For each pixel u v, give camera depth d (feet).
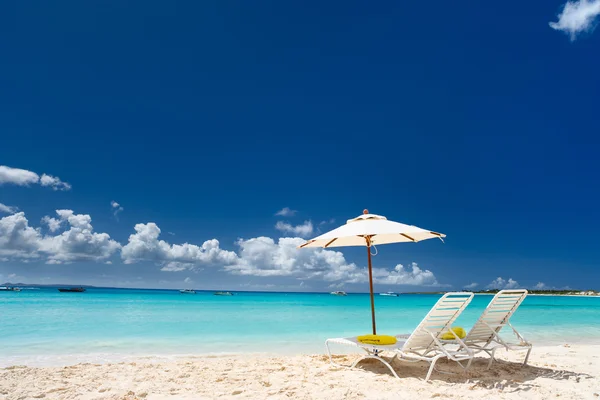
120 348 29.07
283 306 113.09
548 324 50.57
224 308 94.27
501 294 16.71
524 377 15.74
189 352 27.43
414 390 13.78
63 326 44.47
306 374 16.83
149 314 67.67
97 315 63.21
